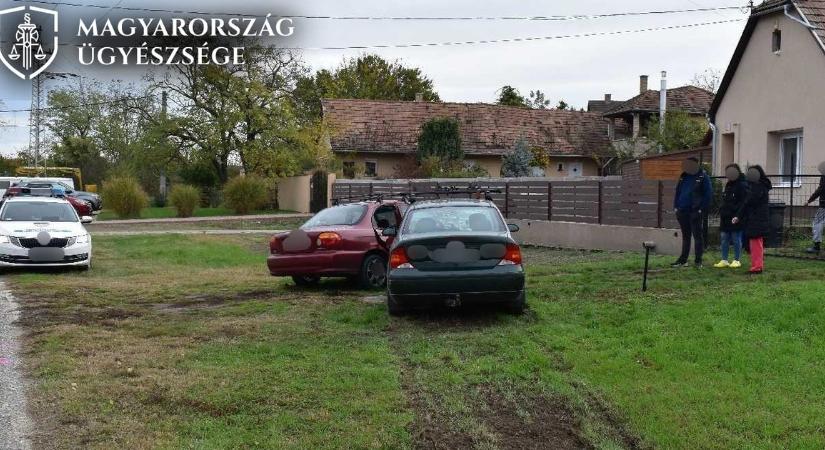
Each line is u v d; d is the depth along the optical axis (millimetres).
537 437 5484
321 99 45156
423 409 6039
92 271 15617
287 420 5766
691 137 33594
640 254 15367
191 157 40531
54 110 62969
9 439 5430
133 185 35938
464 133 43625
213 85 39938
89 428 5645
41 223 15383
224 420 5809
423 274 8711
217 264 17641
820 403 5863
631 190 16484
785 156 19281
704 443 5230
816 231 13062
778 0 18797
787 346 7082
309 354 7680
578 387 6457
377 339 8312
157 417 5879
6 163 73125
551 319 8812
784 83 18688
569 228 18453
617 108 43469
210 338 8516
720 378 6445
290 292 12039
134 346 8125
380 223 12398
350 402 6141
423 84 69750
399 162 42312
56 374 7020
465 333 8422
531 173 39156
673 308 8656
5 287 12695
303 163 41500
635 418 5699
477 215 9641
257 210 39906
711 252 13797
